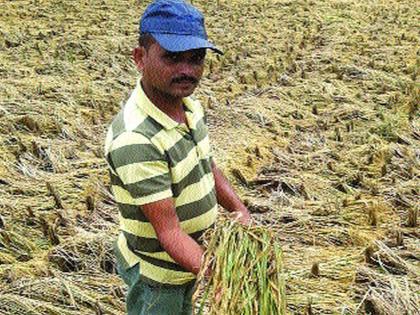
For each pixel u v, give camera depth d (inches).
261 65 328.5
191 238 85.7
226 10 474.9
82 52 338.0
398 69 322.0
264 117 251.0
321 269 152.1
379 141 229.1
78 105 260.2
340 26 422.3
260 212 179.0
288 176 200.2
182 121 86.7
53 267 151.5
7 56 326.3
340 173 203.6
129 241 90.2
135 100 83.8
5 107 244.8
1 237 159.3
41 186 189.0
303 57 344.2
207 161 90.0
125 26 405.7
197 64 82.4
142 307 95.3
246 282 82.9
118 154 82.3
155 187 82.0
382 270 151.8
